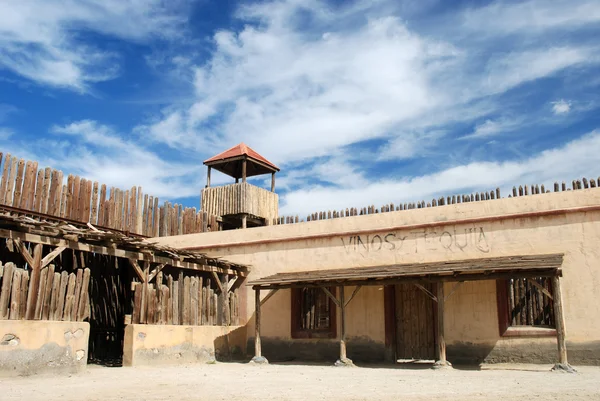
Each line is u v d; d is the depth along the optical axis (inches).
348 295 718.5
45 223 504.1
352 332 705.0
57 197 740.0
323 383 435.8
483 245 644.7
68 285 536.7
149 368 583.5
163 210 911.0
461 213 666.8
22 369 469.1
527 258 579.2
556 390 376.5
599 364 567.5
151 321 630.5
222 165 1085.1
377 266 684.1
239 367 620.7
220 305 757.9
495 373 516.4
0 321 458.6
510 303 625.3
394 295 701.9
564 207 612.4
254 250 804.0
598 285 582.2
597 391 369.4
